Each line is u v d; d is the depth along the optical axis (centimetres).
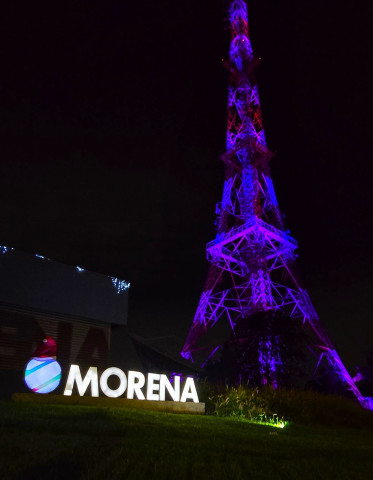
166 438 966
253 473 700
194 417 1509
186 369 3703
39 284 2083
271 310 4025
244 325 3931
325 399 2183
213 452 859
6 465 623
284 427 1653
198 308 5238
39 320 2050
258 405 1934
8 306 1973
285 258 5828
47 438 819
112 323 2292
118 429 983
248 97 7156
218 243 5981
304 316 5278
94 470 629
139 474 634
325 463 841
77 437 861
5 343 1919
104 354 2219
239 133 6888
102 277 2319
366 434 1798
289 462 823
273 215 6188
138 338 3769
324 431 1672
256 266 5659
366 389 5438
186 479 639
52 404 1463
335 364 4972
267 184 6475
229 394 1944
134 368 2597
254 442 1056
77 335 2153
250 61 7294
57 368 1661
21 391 1886
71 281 2198
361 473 783
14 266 2039
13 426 922
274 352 3712
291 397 2073
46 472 600
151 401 1717
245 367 3719
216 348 4059
